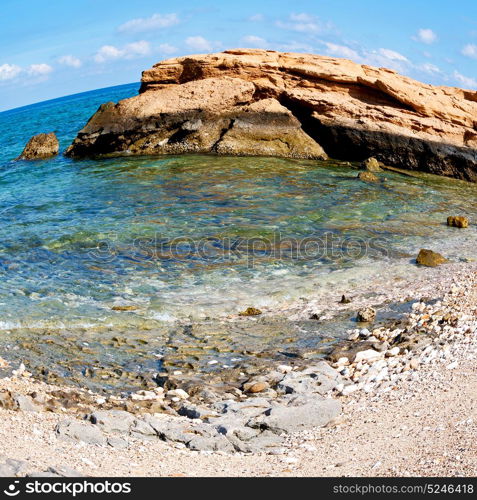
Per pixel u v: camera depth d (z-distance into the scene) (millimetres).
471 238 20453
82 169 33656
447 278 16234
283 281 16266
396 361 11344
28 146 41031
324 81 36750
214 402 10156
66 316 13828
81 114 87000
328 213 23031
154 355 12141
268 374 11148
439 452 7215
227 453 8266
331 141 35344
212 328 13430
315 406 9367
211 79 37406
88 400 9953
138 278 16359
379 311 14297
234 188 26812
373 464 7219
